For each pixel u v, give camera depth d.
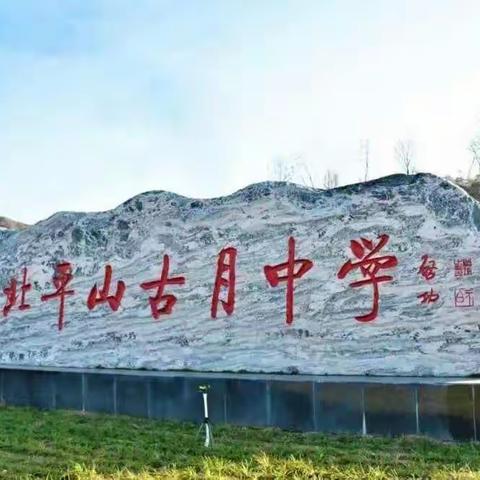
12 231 13.73
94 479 6.95
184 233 11.42
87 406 10.84
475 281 9.16
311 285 10.20
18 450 8.27
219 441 8.43
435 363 9.23
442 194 9.54
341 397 8.86
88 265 12.38
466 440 8.12
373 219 9.92
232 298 10.77
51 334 12.55
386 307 9.64
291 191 10.59
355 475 6.76
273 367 10.24
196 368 10.90
